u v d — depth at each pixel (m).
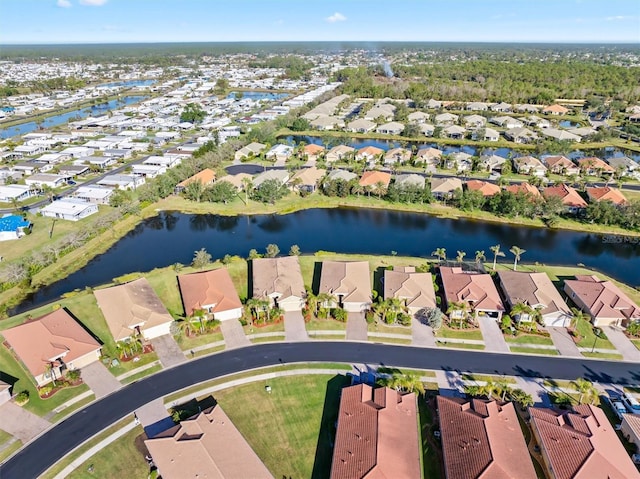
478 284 77.38
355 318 73.69
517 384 60.22
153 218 118.56
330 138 175.88
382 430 49.12
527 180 137.12
